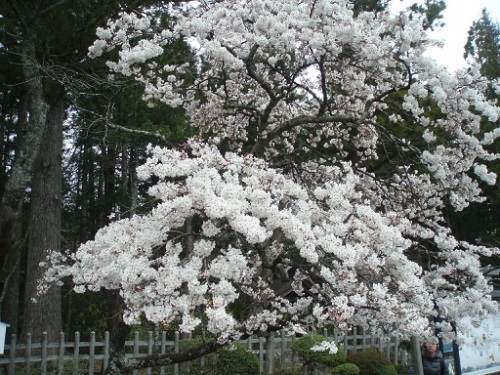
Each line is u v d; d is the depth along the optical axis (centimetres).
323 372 714
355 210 435
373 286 378
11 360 594
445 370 547
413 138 747
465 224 1230
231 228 359
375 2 788
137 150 1028
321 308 367
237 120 720
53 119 845
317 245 380
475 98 526
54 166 840
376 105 716
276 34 528
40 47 735
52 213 827
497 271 655
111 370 431
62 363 621
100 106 888
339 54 606
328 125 713
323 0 541
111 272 355
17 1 731
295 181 602
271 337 705
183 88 659
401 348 888
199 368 644
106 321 944
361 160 737
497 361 626
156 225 357
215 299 314
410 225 518
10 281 1160
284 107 723
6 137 1391
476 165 561
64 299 1332
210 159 392
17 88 1055
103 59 784
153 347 656
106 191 1466
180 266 339
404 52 528
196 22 532
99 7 705
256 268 456
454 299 522
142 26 560
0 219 574
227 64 571
